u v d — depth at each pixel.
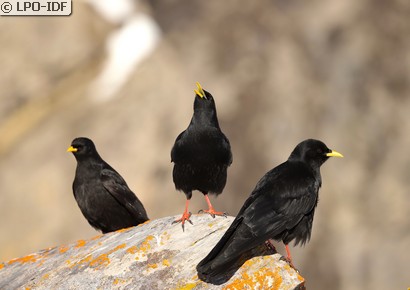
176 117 27.81
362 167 27.91
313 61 29.91
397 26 30.73
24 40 30.91
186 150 11.37
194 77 29.06
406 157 28.17
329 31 30.44
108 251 10.27
